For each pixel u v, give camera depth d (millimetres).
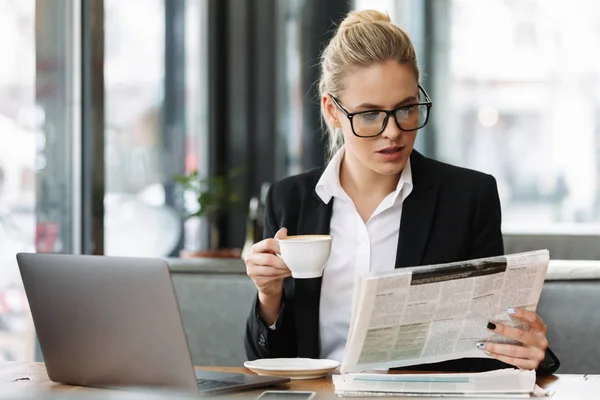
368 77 2266
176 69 5715
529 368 1982
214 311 3025
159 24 5414
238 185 6617
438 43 6734
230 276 3043
